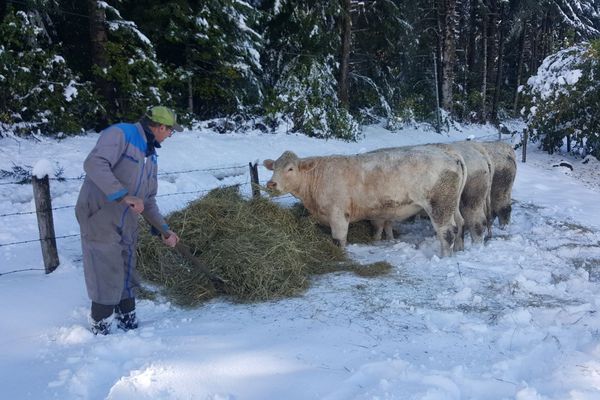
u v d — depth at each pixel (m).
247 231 5.52
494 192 7.66
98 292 3.80
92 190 3.69
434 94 25.08
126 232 3.85
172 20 13.06
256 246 5.21
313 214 6.77
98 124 12.28
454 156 6.21
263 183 9.73
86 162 3.52
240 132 14.95
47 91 11.01
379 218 6.59
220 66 14.15
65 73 11.44
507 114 33.22
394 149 6.48
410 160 6.18
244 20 14.23
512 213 8.77
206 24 13.22
